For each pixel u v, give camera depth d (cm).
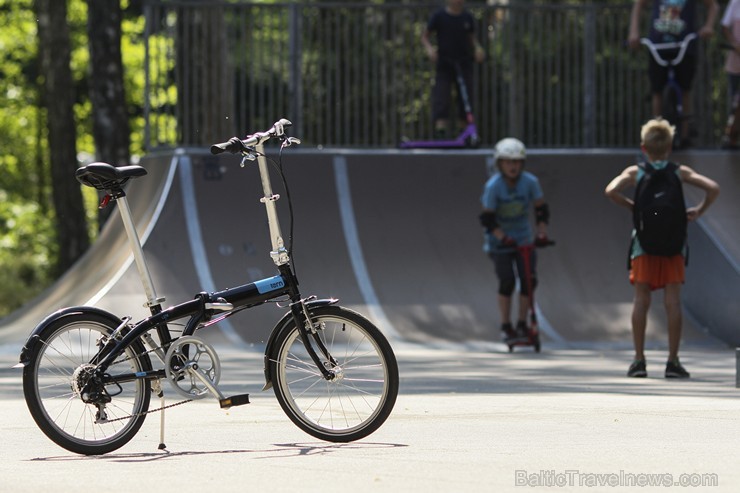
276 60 6122
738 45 5447
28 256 9688
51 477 1739
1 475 1759
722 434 2106
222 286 4756
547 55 6031
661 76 5331
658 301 4819
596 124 6084
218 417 2389
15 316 4959
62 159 8375
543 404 2578
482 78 6106
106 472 1780
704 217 5066
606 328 4644
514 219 4288
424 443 2019
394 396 2027
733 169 5281
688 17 5291
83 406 1983
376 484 1653
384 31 5975
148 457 1917
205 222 5009
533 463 1808
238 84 5975
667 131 3175
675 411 2439
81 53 12062
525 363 3725
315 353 2044
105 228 5547
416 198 5181
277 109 6059
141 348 1998
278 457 1894
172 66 6269
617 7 6038
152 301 2020
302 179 5194
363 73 6081
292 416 2048
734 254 4797
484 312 4709
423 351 4244
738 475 1703
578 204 5191
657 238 3159
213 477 1723
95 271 4997
